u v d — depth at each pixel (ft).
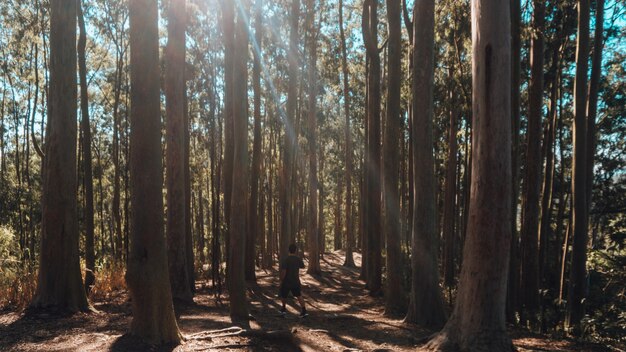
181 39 41.86
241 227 31.22
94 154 102.99
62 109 30.04
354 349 23.39
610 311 34.73
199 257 77.25
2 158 90.38
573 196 35.04
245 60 31.42
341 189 150.30
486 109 21.98
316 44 82.17
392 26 39.83
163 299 21.07
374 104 53.62
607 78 58.70
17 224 85.10
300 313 38.68
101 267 46.83
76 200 30.89
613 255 43.75
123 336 20.65
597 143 66.39
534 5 37.52
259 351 21.11
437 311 32.60
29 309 28.63
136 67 20.18
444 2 42.39
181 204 40.75
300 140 100.22
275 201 126.72
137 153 20.44
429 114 33.35
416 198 33.47
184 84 47.60
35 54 73.05
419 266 33.01
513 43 33.88
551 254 56.08
